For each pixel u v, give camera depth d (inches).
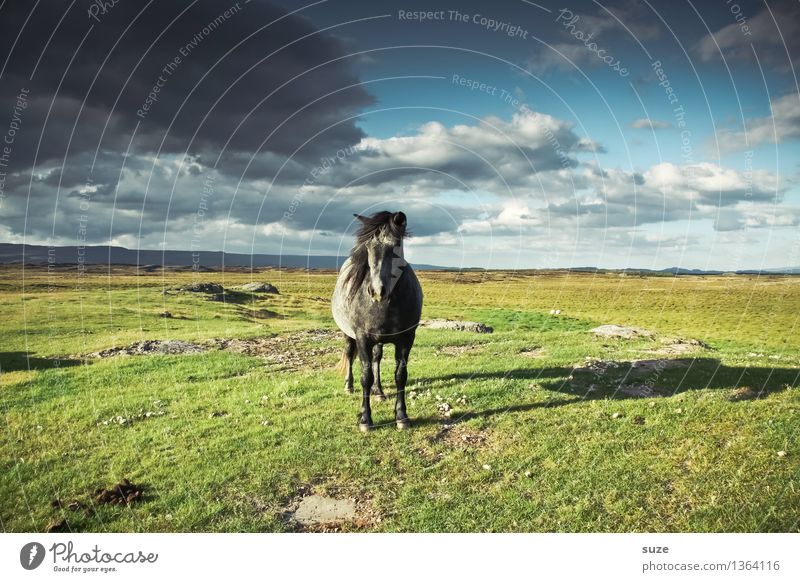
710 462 219.8
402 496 205.0
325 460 235.9
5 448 264.2
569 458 231.6
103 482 224.1
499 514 192.1
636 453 233.1
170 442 264.8
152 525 191.5
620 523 184.9
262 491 211.2
